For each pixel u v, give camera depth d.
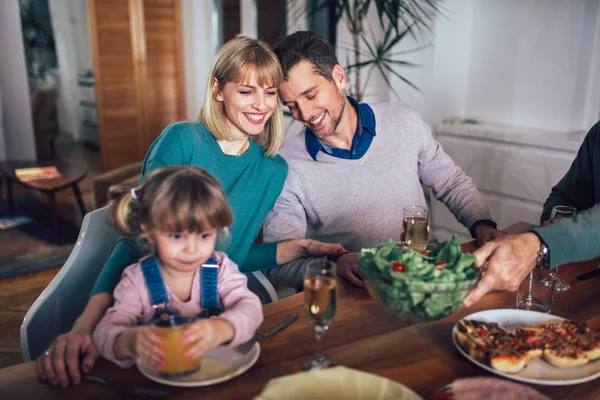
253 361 0.97
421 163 1.95
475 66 3.45
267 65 1.36
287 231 1.77
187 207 0.99
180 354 0.92
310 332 1.10
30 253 3.60
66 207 4.67
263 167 1.56
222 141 1.50
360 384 0.85
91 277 1.42
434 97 3.47
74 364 0.95
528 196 3.00
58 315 1.34
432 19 3.32
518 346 0.98
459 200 1.87
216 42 5.93
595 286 1.36
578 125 3.05
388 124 1.83
